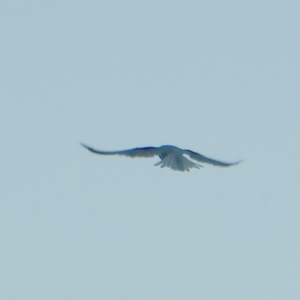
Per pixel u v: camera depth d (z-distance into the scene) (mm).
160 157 40312
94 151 39188
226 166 40969
